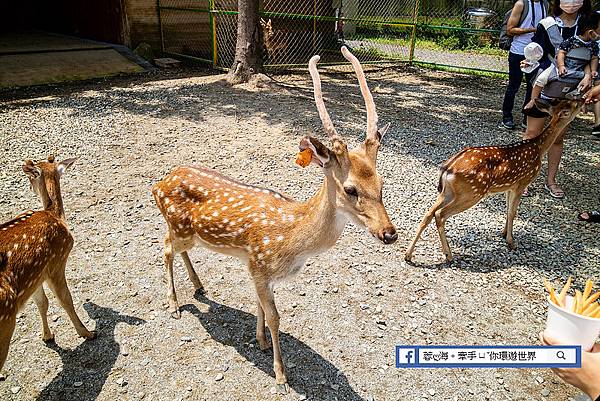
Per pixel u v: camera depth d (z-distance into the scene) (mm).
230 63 12102
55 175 3309
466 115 9023
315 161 2607
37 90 9516
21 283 2734
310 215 2816
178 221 3346
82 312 3637
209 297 3879
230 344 3406
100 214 4953
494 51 16672
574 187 6102
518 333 3602
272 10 12508
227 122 7785
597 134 8000
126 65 11391
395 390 3100
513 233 4984
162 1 12312
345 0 17328
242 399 2980
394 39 17906
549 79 5344
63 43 12492
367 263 4387
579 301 1861
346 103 9336
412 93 10594
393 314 3756
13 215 4816
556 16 5852
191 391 3018
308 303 3844
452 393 3096
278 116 8148
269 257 2936
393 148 7141
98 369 3143
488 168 4184
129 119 7793
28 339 3365
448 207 4273
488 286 4125
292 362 3271
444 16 19297
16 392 2945
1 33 14461
